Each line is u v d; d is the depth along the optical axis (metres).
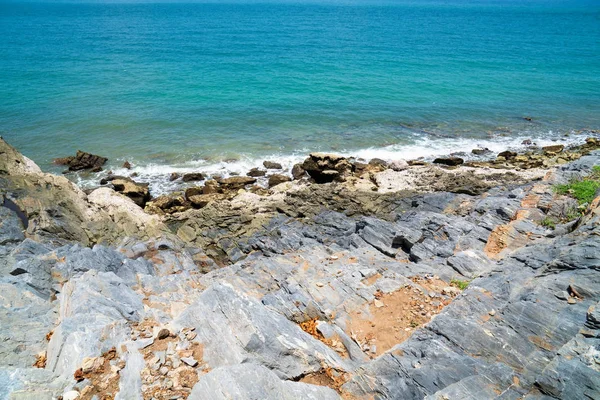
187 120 39.78
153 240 19.42
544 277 11.40
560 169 23.00
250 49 77.75
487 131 39.41
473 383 7.90
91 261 15.02
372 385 8.57
